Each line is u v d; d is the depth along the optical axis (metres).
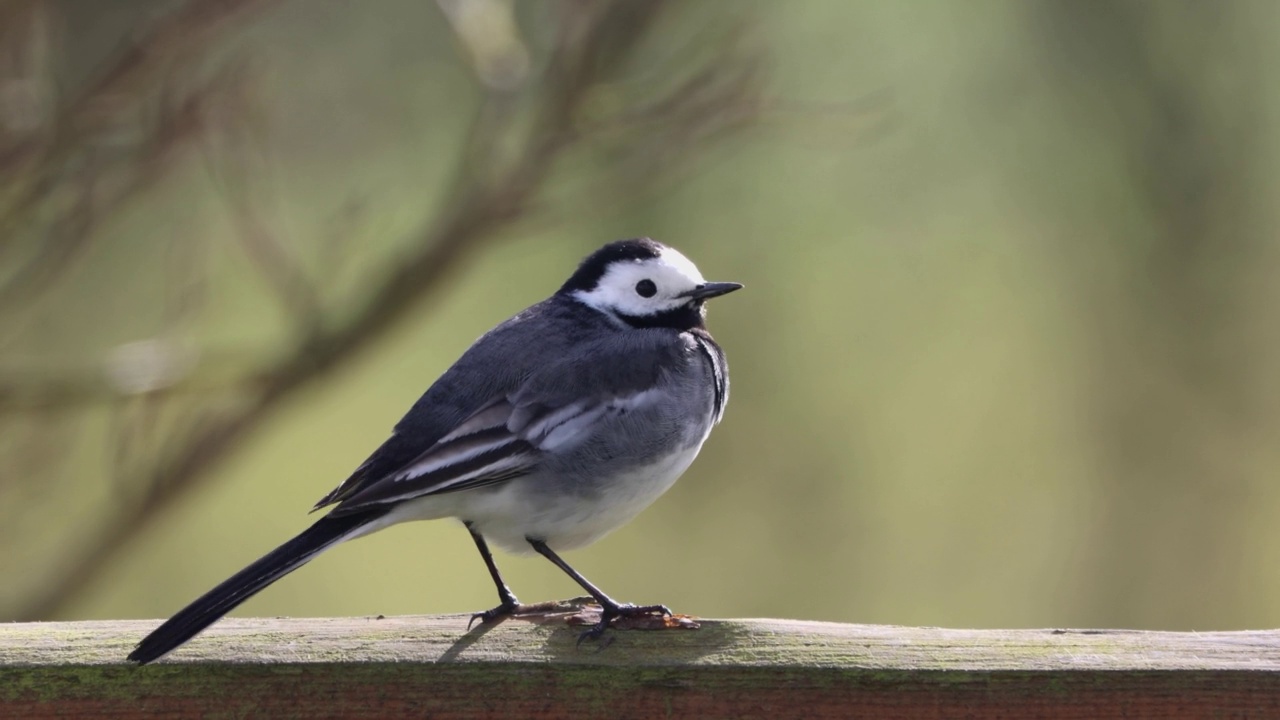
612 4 10.47
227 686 5.21
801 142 12.50
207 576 15.66
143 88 8.98
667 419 7.48
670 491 15.61
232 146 9.96
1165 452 15.88
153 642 5.11
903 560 15.80
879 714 5.18
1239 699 5.08
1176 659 5.16
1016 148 15.63
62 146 8.78
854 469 15.77
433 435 7.05
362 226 13.15
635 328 7.94
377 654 5.25
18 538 10.94
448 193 11.07
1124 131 15.45
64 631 5.43
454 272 10.94
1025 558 15.88
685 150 10.42
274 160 14.02
